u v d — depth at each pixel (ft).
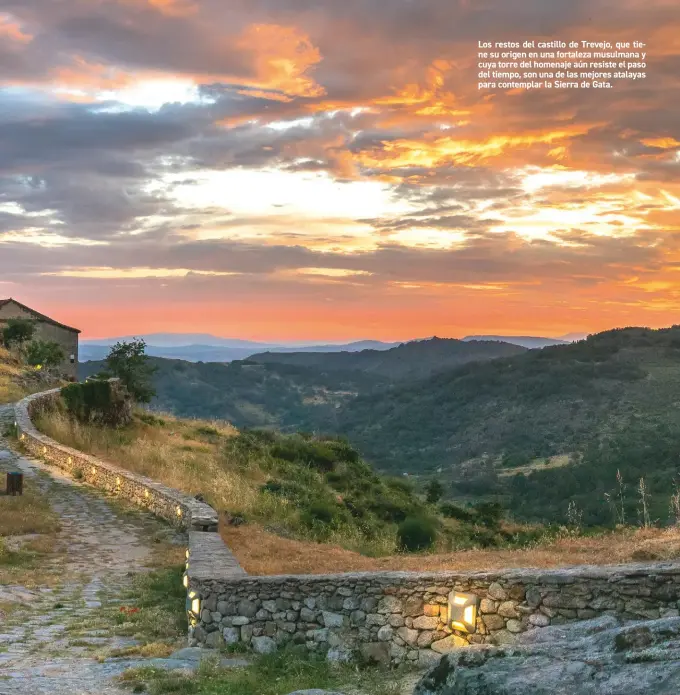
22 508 75.87
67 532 68.95
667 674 16.99
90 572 56.08
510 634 31.37
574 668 18.51
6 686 28.48
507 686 18.26
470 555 51.44
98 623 42.39
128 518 75.87
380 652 33.65
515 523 117.19
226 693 28.35
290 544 60.85
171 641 38.93
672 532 52.80
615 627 22.66
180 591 49.88
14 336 227.81
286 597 36.11
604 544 50.98
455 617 32.30
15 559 58.39
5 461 100.58
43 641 38.32
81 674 31.14
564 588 30.83
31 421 121.39
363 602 34.47
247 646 36.32
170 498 74.59
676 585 29.37
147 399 191.52
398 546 80.94
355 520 100.58
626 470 317.83
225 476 104.68
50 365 223.30
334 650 34.27
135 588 51.62
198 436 149.07
